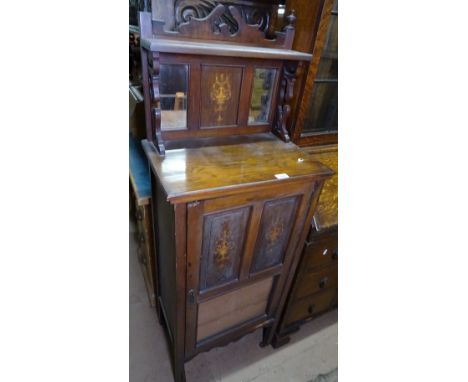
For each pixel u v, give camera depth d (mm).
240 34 891
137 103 1192
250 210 816
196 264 833
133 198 1679
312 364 1310
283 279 1098
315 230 1021
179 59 812
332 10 1033
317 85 1174
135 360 1259
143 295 1572
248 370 1265
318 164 882
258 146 976
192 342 1050
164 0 868
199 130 958
